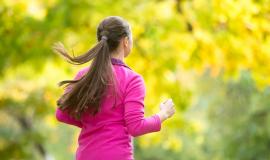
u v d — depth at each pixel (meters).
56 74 27.25
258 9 18.72
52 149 70.12
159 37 20.58
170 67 21.28
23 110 38.94
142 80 9.20
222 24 20.47
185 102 24.55
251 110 46.00
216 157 53.03
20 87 34.94
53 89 29.11
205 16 19.91
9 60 21.94
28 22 20.56
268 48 20.08
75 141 33.50
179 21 20.25
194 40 20.19
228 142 48.25
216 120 50.12
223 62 20.69
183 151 66.06
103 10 20.59
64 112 9.23
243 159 47.22
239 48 20.08
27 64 22.42
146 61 21.48
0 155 39.03
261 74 20.78
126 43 9.33
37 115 37.41
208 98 56.78
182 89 24.42
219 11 19.12
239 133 47.34
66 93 9.12
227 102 49.44
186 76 26.64
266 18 19.25
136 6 20.88
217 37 19.98
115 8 20.70
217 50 20.30
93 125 9.05
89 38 20.97
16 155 39.34
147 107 23.98
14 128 49.03
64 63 22.42
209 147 61.81
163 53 20.92
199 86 50.44
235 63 20.59
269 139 46.19
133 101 8.95
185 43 20.20
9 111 41.38
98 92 8.91
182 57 20.95
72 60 9.12
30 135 41.75
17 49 21.34
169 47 20.80
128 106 8.94
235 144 47.66
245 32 19.64
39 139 42.09
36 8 20.36
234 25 19.30
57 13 20.55
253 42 20.03
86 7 20.70
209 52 20.44
